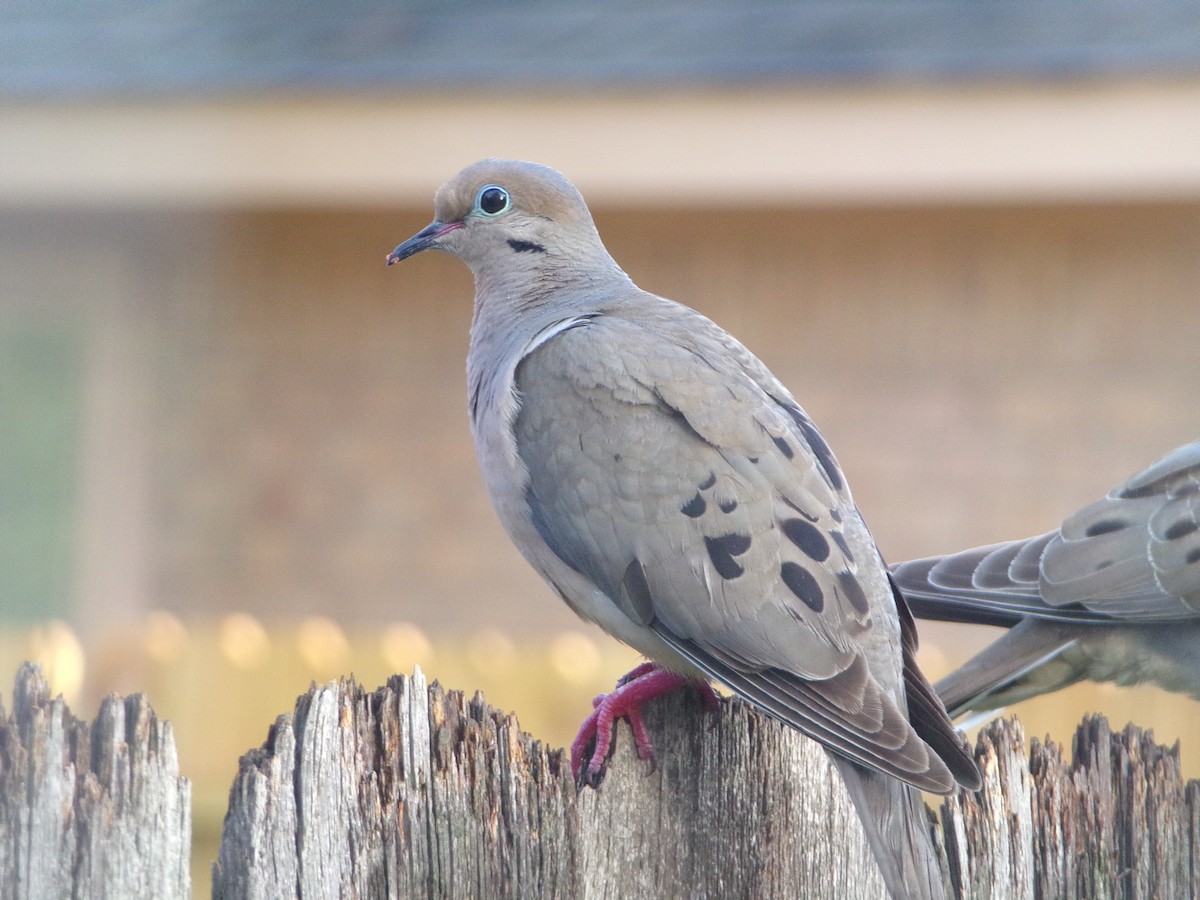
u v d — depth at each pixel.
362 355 16.86
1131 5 15.02
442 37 15.52
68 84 15.19
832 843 6.05
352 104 14.93
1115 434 15.62
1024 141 14.20
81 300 17.14
